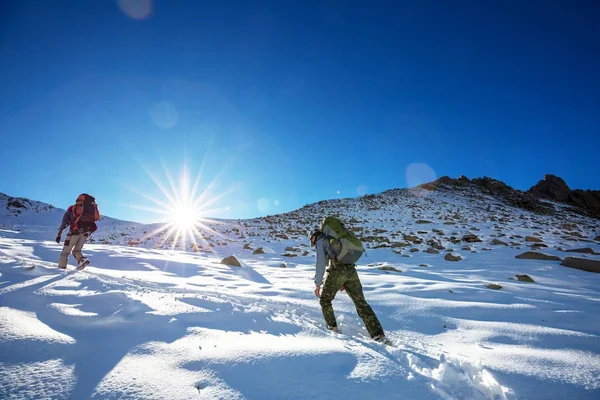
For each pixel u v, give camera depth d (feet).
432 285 20.86
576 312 14.94
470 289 19.63
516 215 93.45
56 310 9.95
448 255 37.65
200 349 7.89
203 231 75.51
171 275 22.84
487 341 11.18
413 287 20.24
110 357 7.16
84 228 19.89
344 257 11.81
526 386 7.63
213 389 6.18
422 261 36.91
